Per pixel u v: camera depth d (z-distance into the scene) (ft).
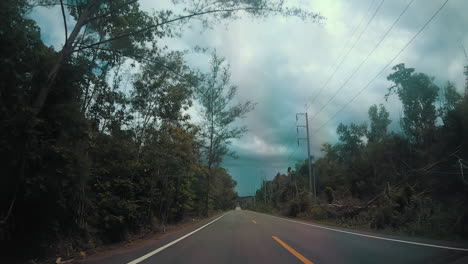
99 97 46.88
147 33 37.27
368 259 25.36
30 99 26.63
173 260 25.91
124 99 50.08
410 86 114.93
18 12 25.27
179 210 80.79
